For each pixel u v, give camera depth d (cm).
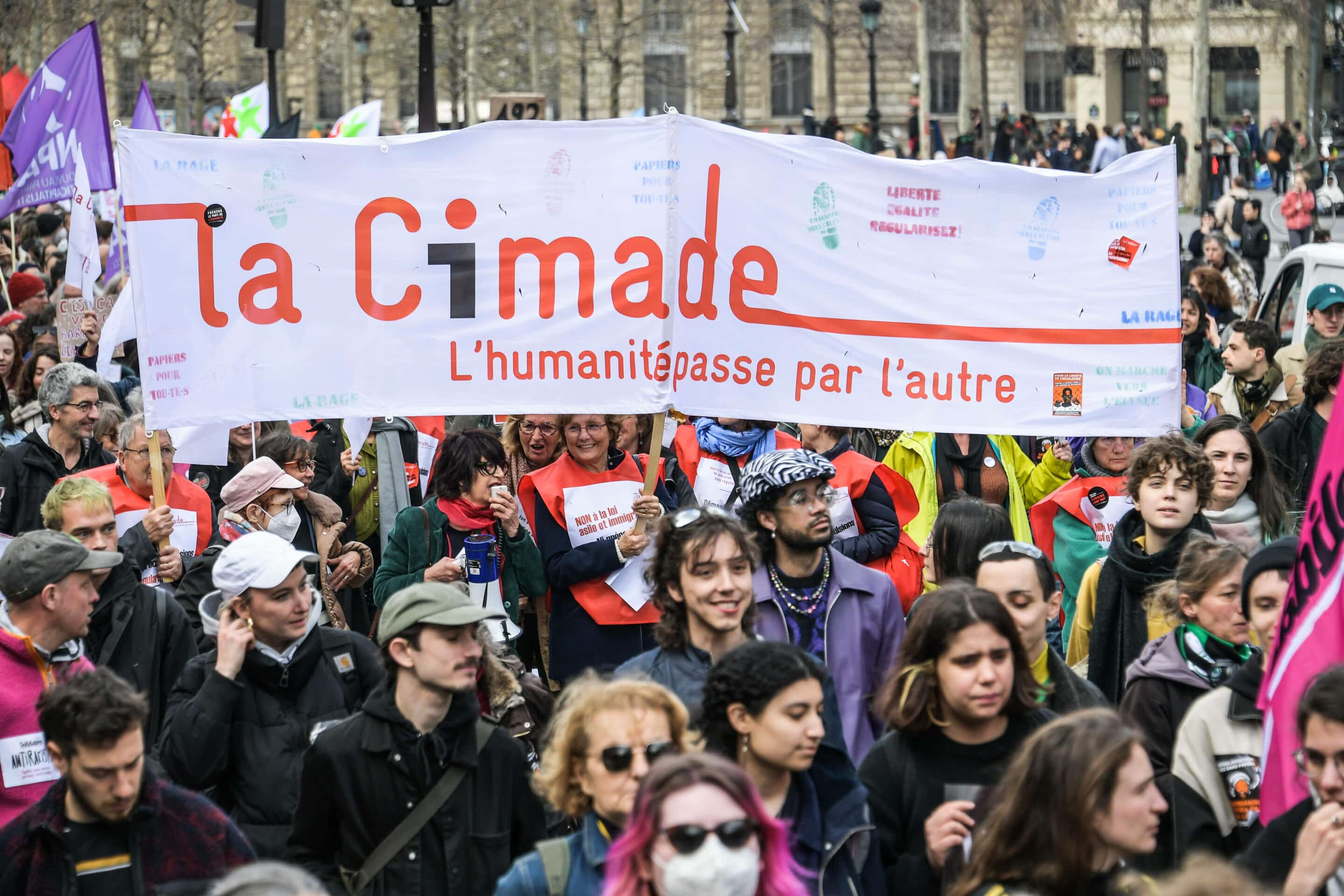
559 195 874
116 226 1462
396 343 878
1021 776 492
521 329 880
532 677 760
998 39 8050
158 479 861
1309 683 541
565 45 7438
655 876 424
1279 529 909
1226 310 1659
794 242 873
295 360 873
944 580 777
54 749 546
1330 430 579
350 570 1010
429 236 876
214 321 868
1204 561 657
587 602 890
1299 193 3681
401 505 1150
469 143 874
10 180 1722
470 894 604
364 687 710
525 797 627
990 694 563
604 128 869
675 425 1066
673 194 866
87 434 1120
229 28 6544
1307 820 498
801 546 727
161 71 6750
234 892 424
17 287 1672
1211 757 606
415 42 6769
